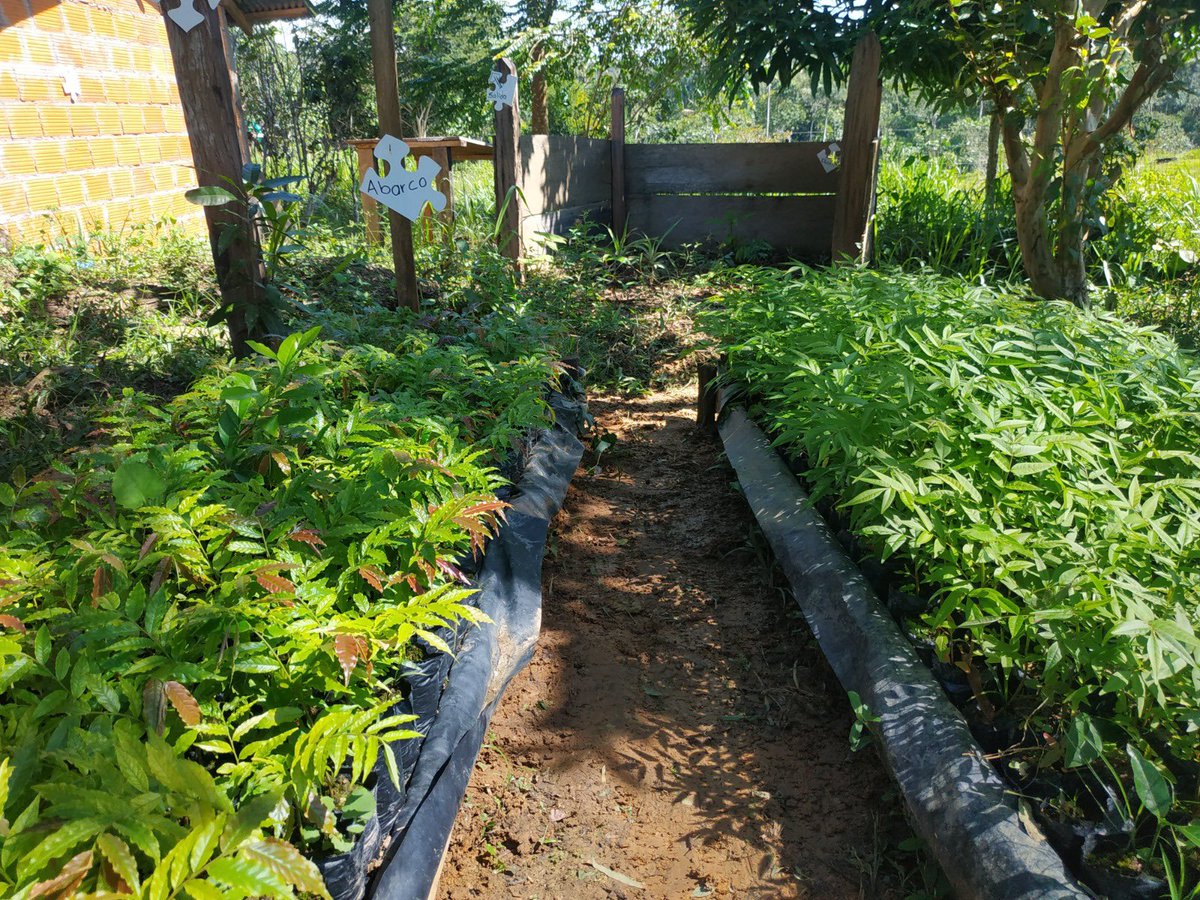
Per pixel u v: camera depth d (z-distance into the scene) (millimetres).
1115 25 5777
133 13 7082
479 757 2635
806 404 3217
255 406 2518
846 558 3053
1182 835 1881
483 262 5883
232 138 3445
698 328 5414
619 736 2752
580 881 2227
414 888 1856
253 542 2113
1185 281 7645
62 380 3744
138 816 1310
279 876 1261
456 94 16109
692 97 13547
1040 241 6348
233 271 3566
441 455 2607
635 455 4984
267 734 1786
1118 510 2221
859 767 2592
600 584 3631
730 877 2244
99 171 6652
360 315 4832
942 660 2416
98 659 1709
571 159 7988
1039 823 1925
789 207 8898
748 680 3029
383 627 1860
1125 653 1945
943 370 2930
